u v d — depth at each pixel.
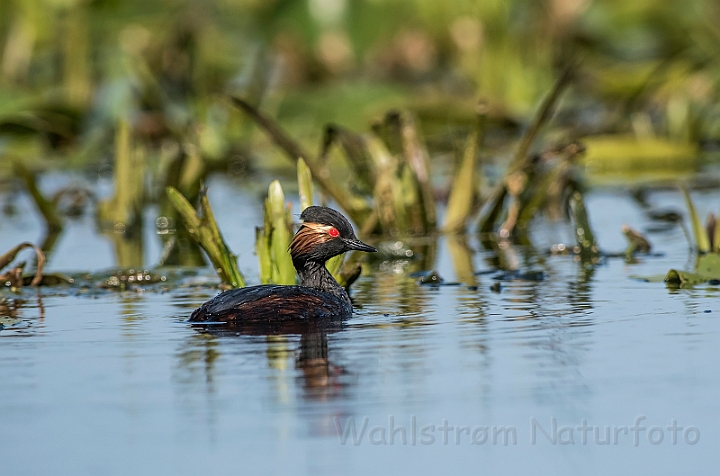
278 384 8.84
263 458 7.50
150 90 25.88
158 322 11.20
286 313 10.99
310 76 31.50
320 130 26.14
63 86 27.28
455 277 13.96
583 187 21.34
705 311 11.24
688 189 21.50
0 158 26.38
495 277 13.85
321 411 8.27
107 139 25.50
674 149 25.02
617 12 29.88
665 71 27.77
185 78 27.75
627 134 26.38
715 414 8.20
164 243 17.48
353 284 13.63
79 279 13.79
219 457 7.50
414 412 8.24
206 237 12.75
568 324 10.76
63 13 26.95
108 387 8.85
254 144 26.62
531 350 9.75
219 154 24.09
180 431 7.93
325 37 28.08
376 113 25.34
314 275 12.05
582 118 28.17
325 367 9.28
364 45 27.78
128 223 19.17
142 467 7.36
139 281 13.77
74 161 25.81
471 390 8.69
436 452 7.66
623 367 9.21
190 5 28.58
